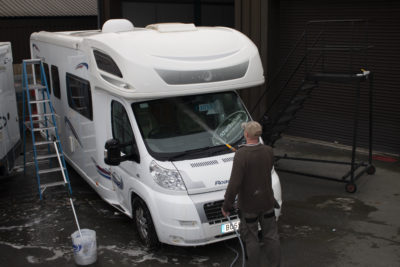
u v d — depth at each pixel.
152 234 5.76
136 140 5.81
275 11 10.84
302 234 6.30
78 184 8.63
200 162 5.66
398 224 6.53
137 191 5.84
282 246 5.97
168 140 5.82
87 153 7.56
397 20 9.10
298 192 7.85
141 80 5.52
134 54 5.66
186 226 5.36
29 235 6.52
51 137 9.89
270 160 4.82
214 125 6.09
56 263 5.71
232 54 6.08
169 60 5.68
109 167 6.73
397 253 5.73
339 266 5.46
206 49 5.98
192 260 5.68
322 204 7.31
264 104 11.19
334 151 10.09
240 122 6.27
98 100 6.73
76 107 7.84
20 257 5.89
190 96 6.16
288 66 11.09
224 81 5.92
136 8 14.56
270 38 10.91
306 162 9.39
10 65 8.80
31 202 7.77
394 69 9.34
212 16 15.50
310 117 10.92
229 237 5.57
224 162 5.71
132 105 5.91
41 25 23.55
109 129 6.55
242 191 4.81
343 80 7.69
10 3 23.61
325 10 10.13
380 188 7.90
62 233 6.55
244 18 11.16
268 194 4.84
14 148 8.73
